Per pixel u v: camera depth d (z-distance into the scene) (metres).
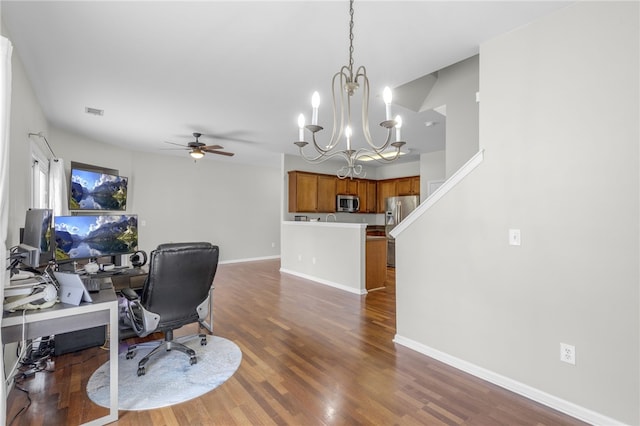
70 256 2.77
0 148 1.47
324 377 2.27
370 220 8.41
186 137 5.12
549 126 1.98
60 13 1.96
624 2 1.71
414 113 3.86
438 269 2.57
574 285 1.86
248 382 2.20
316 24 2.09
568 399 1.87
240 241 7.85
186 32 2.19
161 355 2.63
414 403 1.96
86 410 1.88
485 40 2.29
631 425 1.65
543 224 1.99
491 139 2.25
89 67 2.70
